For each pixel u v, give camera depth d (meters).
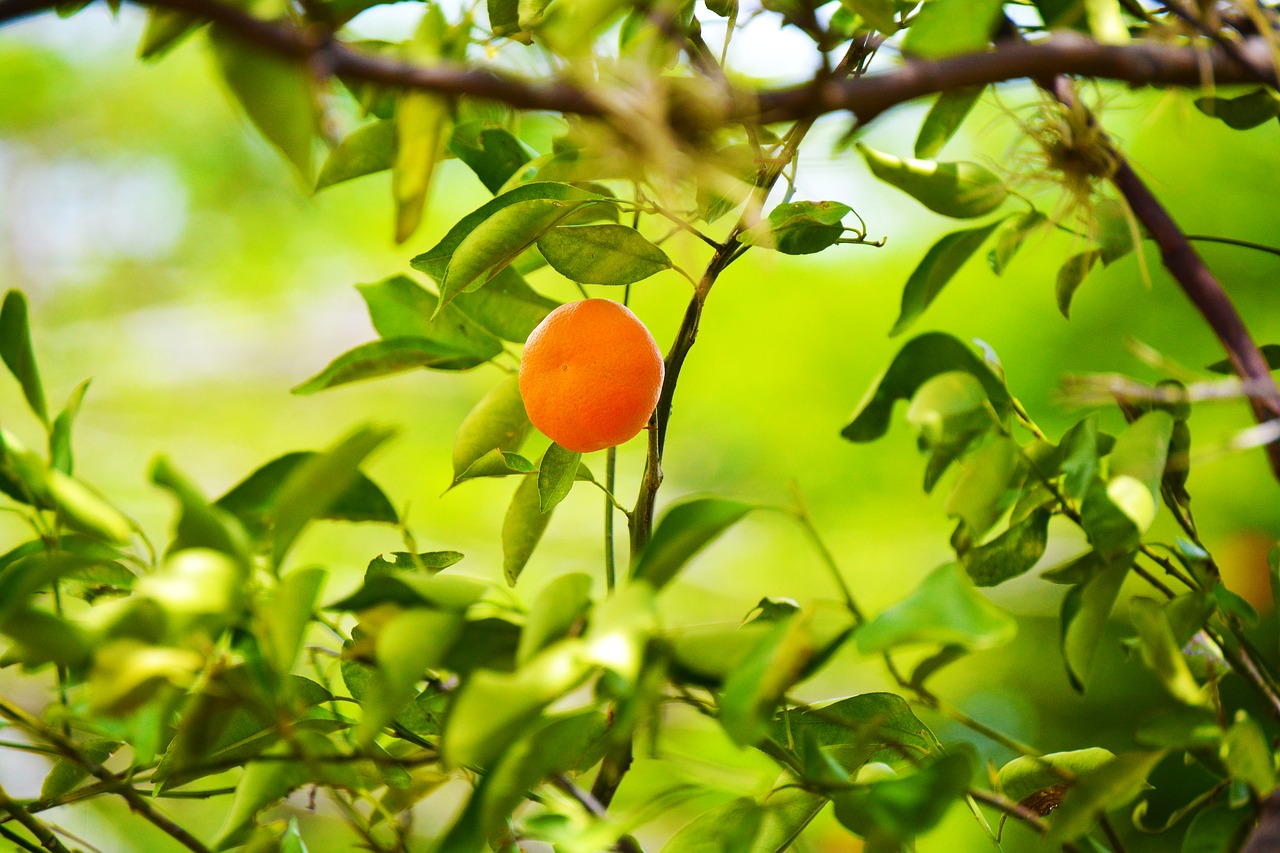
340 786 1.41
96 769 1.40
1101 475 1.41
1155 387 1.37
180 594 1.27
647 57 1.31
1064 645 1.39
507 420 1.50
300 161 1.30
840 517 3.45
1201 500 2.73
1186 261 1.40
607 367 1.43
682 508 1.31
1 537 3.40
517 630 1.33
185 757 1.32
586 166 1.33
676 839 1.40
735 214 1.46
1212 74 1.35
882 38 1.43
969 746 1.33
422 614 1.30
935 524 3.30
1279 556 1.44
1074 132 1.40
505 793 1.30
